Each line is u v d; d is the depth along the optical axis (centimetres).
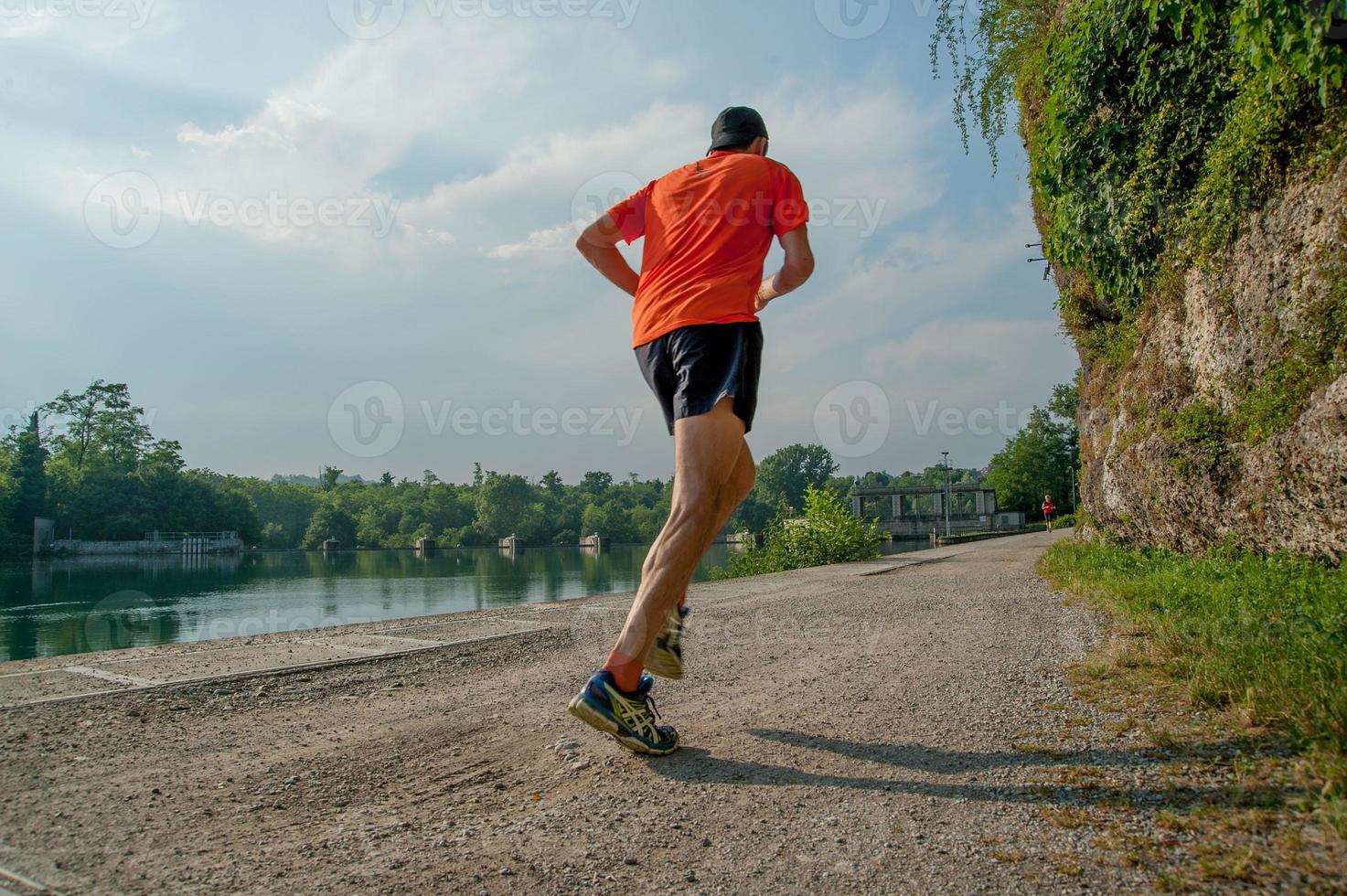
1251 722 229
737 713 283
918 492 5338
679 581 227
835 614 568
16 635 893
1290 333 469
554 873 160
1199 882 143
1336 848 151
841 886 152
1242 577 488
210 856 168
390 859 167
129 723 276
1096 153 736
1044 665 345
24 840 176
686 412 227
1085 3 724
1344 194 423
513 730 268
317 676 360
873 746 237
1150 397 668
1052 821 176
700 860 165
